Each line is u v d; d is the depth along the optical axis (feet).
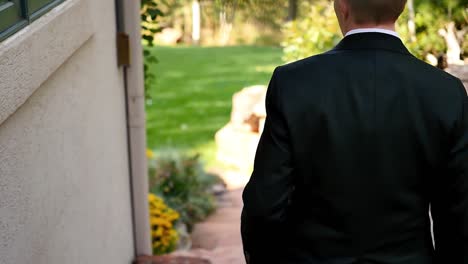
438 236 5.55
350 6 5.58
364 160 5.24
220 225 18.85
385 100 5.26
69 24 7.61
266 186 5.34
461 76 12.93
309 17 24.93
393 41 5.53
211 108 39.27
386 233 5.29
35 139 6.27
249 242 5.70
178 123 36.27
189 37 67.31
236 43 60.85
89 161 8.77
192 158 21.84
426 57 14.40
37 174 6.30
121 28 11.80
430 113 5.25
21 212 5.77
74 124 7.95
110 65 10.77
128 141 12.44
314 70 5.45
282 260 5.62
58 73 7.27
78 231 8.01
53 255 6.82
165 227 15.88
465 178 5.24
